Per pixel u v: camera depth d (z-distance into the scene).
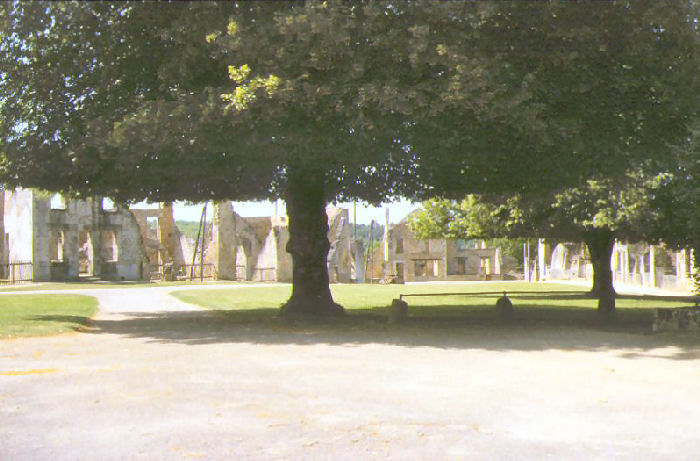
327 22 12.87
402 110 13.16
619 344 13.62
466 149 15.60
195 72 15.23
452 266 84.44
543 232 29.27
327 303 20.12
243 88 13.35
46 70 16.20
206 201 22.23
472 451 5.98
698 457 5.88
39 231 55.16
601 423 7.04
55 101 16.59
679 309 16.16
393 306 18.34
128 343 13.37
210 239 72.19
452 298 34.53
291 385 8.87
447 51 13.16
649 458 5.84
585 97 15.29
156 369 10.08
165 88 15.45
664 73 14.97
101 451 5.90
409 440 6.30
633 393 8.61
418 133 14.54
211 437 6.34
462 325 17.67
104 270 61.38
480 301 31.59
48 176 17.61
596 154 16.25
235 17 13.82
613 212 23.58
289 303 20.19
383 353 11.98
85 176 17.34
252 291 39.91
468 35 13.72
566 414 7.41
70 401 7.84
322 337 14.48
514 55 14.86
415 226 35.91
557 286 54.34
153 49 15.66
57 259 61.94
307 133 14.23
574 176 17.73
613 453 5.98
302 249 20.09
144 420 6.96
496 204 26.41
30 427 6.70
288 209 20.44
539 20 14.24
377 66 14.00
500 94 13.71
